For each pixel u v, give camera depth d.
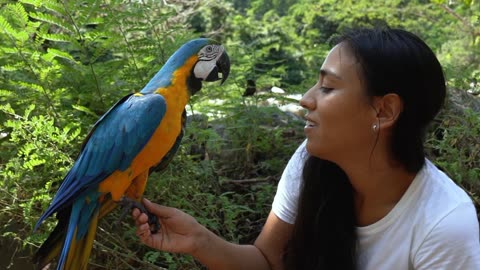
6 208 2.41
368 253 1.76
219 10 6.89
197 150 3.22
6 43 2.78
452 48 6.98
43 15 2.66
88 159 1.97
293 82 5.73
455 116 2.93
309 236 1.87
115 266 2.55
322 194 1.82
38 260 2.00
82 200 1.96
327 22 8.24
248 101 3.32
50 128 2.36
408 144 1.63
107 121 2.01
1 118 2.70
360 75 1.57
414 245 1.65
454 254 1.58
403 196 1.67
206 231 1.93
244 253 1.99
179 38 3.08
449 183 1.69
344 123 1.61
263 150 3.30
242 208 2.81
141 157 1.96
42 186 2.47
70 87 2.84
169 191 2.61
